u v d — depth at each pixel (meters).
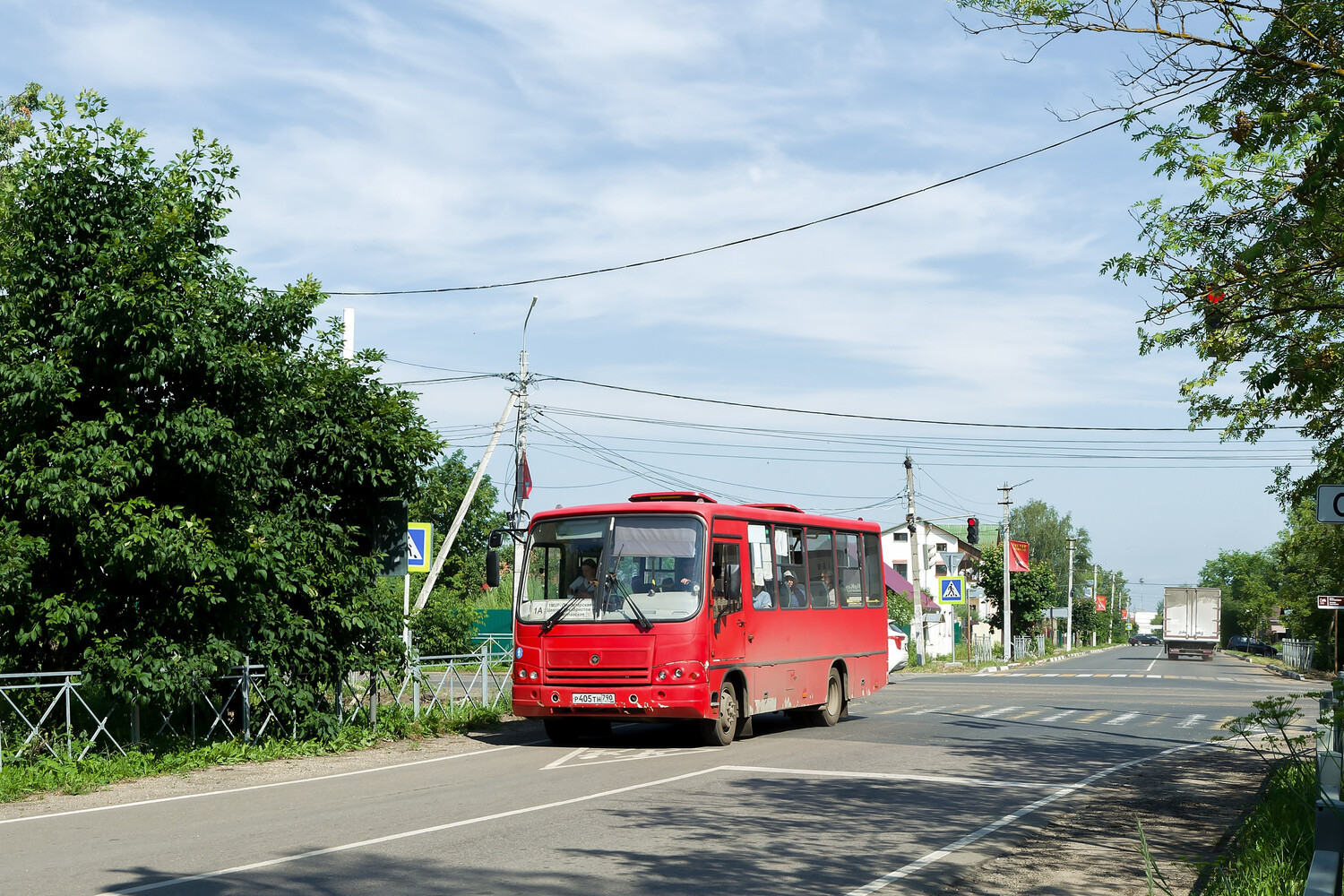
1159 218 10.62
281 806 11.09
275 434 15.43
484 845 8.97
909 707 24.14
